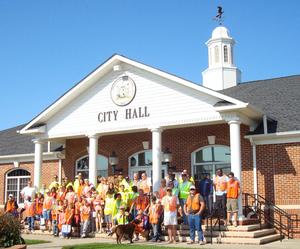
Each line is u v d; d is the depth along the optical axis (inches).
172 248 554.9
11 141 1179.3
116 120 856.3
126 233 642.2
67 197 765.3
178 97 804.6
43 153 1034.1
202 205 623.8
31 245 629.3
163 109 814.5
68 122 908.0
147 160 927.7
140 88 842.2
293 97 887.1
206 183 714.8
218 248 561.9
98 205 756.0
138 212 691.4
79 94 901.8
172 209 640.4
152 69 816.3
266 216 761.0
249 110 746.2
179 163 879.7
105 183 794.8
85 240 701.9
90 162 869.8
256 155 801.6
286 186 768.3
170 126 814.5
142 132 932.0
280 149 783.1
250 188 799.1
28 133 937.5
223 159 847.1
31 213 845.2
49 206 817.5
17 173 1093.8
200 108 781.9
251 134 797.9
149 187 747.4
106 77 880.3
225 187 714.8
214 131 851.4
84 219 748.6
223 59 1215.6
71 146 1020.5
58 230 776.9
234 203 673.0
